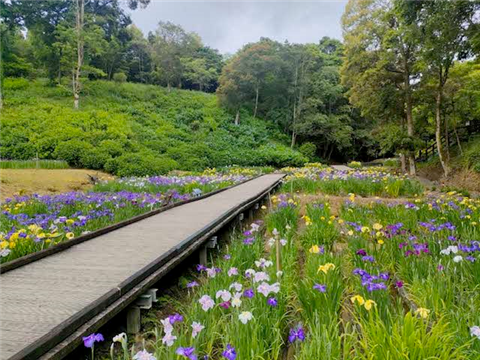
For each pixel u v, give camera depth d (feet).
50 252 11.38
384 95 55.42
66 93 93.04
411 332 6.07
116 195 25.66
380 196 30.22
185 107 113.39
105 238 13.73
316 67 123.85
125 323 9.18
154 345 7.00
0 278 9.14
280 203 22.50
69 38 88.58
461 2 28.22
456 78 48.62
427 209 18.85
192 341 6.88
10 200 24.08
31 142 58.18
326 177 37.47
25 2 92.12
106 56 116.57
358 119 125.70
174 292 11.41
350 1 58.49
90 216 17.99
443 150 57.31
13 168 46.78
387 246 12.51
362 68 58.49
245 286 10.67
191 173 59.26
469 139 54.80
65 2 98.02
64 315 6.98
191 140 89.15
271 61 113.29
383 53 53.31
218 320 8.20
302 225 20.54
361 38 56.03
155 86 128.36
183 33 128.88
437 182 46.19
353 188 31.04
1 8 90.53
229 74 113.19
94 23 107.34
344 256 13.19
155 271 9.61
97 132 66.80
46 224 15.35
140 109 99.25
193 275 12.84
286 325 8.43
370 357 5.83
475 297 8.14
